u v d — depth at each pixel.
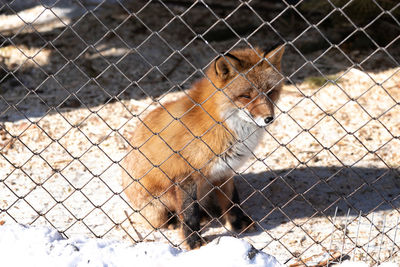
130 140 4.56
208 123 3.83
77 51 9.52
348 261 3.05
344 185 4.96
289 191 4.91
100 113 7.11
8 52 9.26
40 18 10.80
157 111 4.27
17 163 5.63
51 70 8.82
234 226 4.19
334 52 9.20
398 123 6.41
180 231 4.11
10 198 4.73
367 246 3.43
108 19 10.86
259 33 10.26
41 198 4.75
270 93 3.98
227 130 3.88
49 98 7.74
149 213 4.32
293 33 10.05
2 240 3.04
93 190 4.98
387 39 9.12
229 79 3.85
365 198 4.71
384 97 7.29
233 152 3.98
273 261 2.91
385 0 8.25
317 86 7.80
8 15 10.98
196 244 3.95
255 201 4.77
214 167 3.94
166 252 2.98
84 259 2.89
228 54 3.79
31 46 9.55
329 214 4.41
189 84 8.23
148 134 4.15
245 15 10.95
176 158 3.92
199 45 9.96
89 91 8.03
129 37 10.16
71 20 10.75
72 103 7.51
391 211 4.39
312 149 5.84
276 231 4.12
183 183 3.97
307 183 5.04
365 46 9.20
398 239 3.79
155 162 4.06
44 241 3.03
